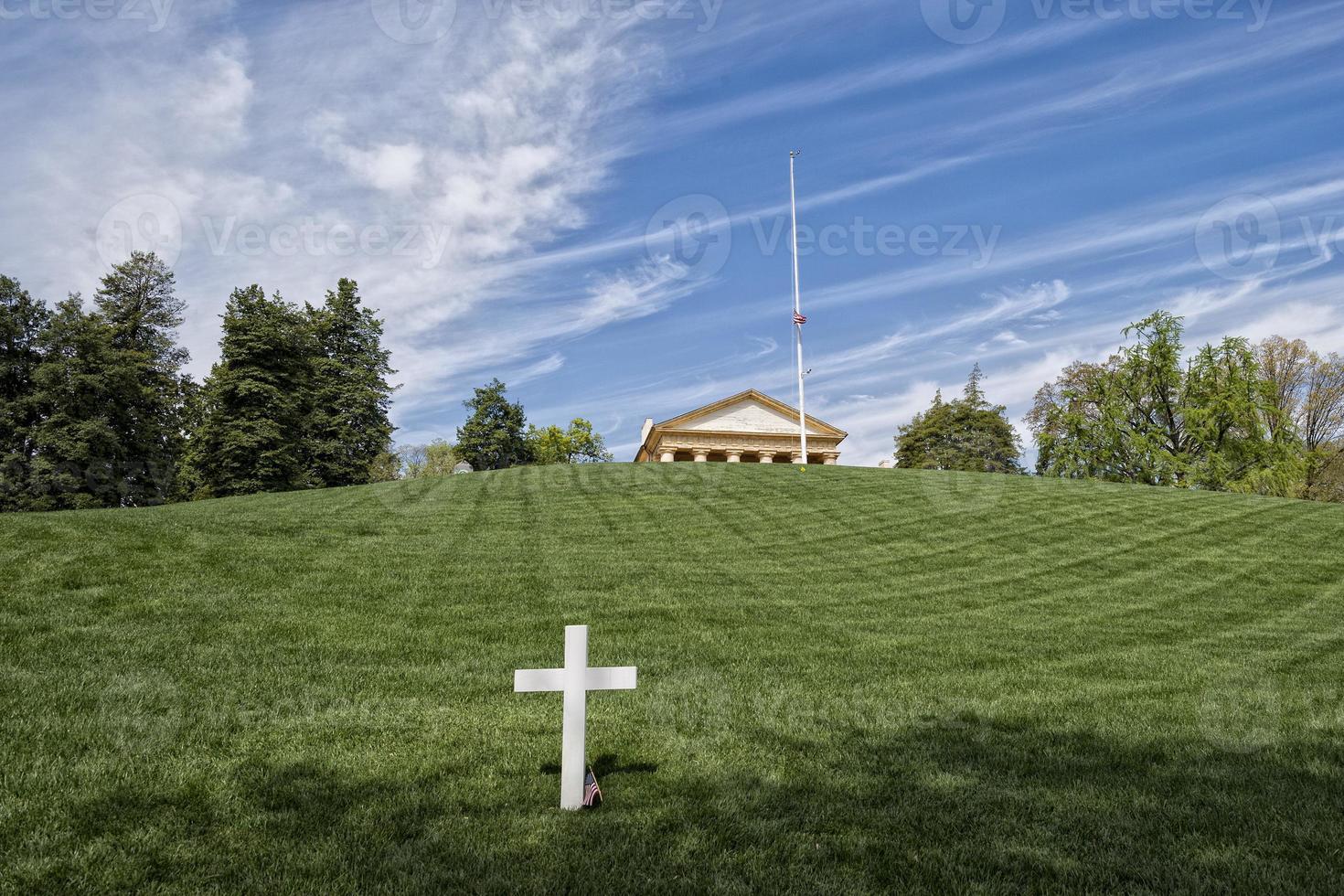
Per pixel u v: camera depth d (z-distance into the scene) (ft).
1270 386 128.26
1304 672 25.36
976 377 216.13
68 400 116.88
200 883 10.60
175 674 21.09
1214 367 134.62
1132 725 18.90
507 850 11.64
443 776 14.76
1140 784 14.87
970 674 24.52
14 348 123.13
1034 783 14.87
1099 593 39.86
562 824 12.66
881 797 13.97
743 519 57.98
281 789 13.89
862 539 52.39
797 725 18.57
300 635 26.25
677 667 24.50
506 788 14.24
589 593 35.22
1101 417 143.54
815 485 75.92
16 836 11.84
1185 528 58.95
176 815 12.76
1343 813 13.57
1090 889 10.70
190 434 135.54
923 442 209.97
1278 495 126.62
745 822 12.73
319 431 148.05
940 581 41.88
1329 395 140.97
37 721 16.87
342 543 43.68
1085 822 12.96
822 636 29.55
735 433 184.14
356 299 165.78
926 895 10.46
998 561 47.21
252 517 49.93
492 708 19.70
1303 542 54.39
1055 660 26.71
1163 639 30.66
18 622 24.94
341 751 16.07
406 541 45.70
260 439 125.90
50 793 13.35
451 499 64.18
